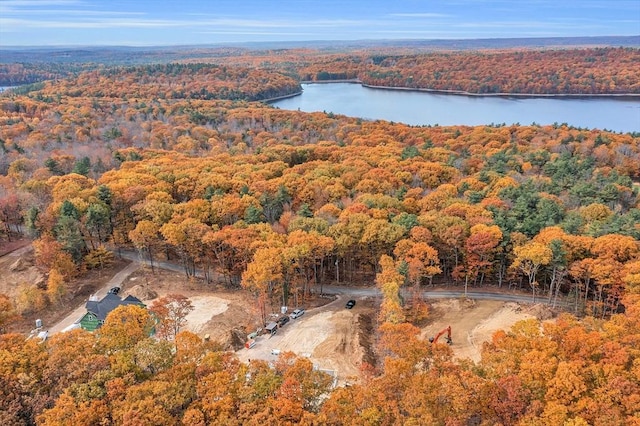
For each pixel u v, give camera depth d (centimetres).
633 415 4666
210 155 18825
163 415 4772
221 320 8756
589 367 5166
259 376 5275
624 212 11975
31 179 13500
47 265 9906
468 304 9038
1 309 7781
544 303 8919
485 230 9325
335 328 8412
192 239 9875
